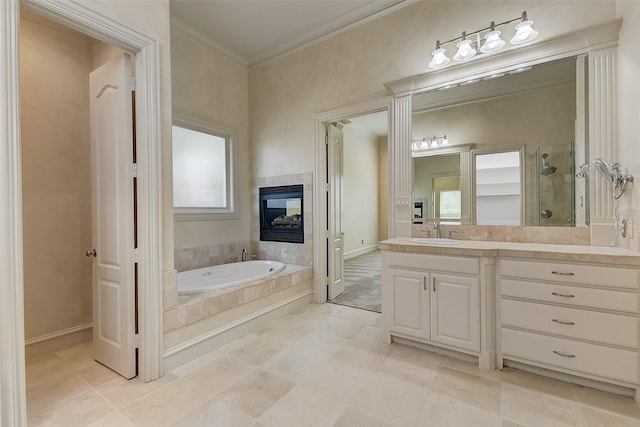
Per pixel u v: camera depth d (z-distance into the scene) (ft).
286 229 13.05
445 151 9.40
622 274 5.78
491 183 8.77
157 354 6.79
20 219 4.87
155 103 6.76
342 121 12.91
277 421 5.33
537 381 6.49
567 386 6.29
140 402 5.92
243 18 10.88
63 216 8.71
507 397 5.94
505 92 8.55
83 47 9.11
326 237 12.39
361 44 10.96
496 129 8.70
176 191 11.67
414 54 9.91
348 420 5.34
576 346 6.18
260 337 8.89
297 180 12.65
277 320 10.23
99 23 5.85
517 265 6.77
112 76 6.99
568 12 7.70
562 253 6.27
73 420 5.43
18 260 4.83
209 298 8.13
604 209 7.23
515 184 8.46
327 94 11.77
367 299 12.55
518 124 8.39
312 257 12.27
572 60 7.68
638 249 5.97
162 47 7.03
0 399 4.62
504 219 8.62
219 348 8.20
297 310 11.24
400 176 10.07
